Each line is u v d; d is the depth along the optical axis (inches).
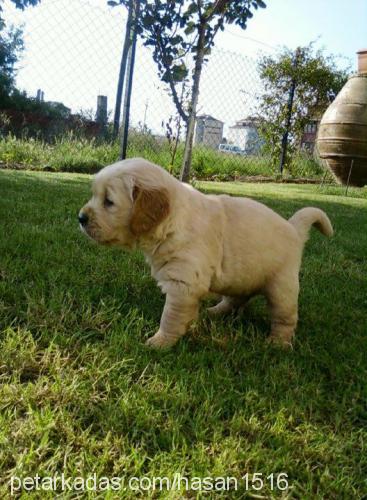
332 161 150.7
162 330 29.5
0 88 236.1
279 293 31.6
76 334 28.3
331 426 23.8
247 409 23.9
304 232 34.4
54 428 20.6
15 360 24.9
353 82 145.7
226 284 31.0
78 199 67.8
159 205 27.9
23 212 56.0
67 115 176.1
